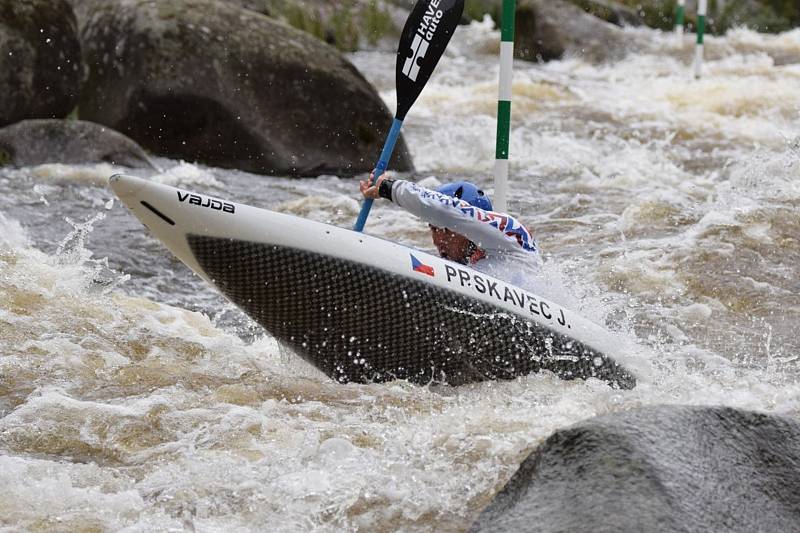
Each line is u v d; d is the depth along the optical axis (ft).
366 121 107.34
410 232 80.38
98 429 38.78
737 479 30.58
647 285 66.49
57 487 34.17
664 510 28.37
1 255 59.36
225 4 110.63
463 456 36.19
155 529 31.94
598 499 29.01
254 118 104.12
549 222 83.41
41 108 100.68
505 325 47.60
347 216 85.46
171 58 104.17
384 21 203.31
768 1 262.26
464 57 206.18
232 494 34.14
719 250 71.92
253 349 54.95
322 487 34.47
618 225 81.00
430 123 132.77
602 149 117.60
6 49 97.30
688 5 253.24
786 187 87.81
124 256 72.02
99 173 92.17
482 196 51.52
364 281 45.91
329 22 196.44
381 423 39.75
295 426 39.34
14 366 44.65
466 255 51.55
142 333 52.06
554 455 31.01
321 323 46.70
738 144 122.11
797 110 144.15
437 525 32.45
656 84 168.35
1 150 93.86
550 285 51.85
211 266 45.68
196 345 51.52
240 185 96.89
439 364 47.80
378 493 34.06
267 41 107.34
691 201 88.74
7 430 38.24
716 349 56.03
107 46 107.24
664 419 31.37
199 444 37.86
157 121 104.68
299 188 97.81
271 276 45.60
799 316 61.77
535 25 209.05
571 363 48.73
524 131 126.00
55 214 80.53
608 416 31.48
